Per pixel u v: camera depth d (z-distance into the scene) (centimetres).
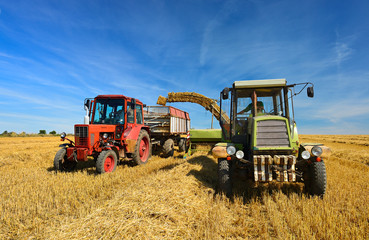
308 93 453
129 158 732
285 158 372
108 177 558
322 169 391
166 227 281
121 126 709
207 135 887
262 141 407
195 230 279
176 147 1317
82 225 288
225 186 413
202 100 1220
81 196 411
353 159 971
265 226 283
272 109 503
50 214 345
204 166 636
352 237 255
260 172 379
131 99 716
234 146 431
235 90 519
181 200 361
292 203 367
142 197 364
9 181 520
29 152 1012
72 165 680
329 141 2355
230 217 325
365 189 455
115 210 322
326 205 348
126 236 258
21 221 328
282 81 482
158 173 564
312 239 251
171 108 1067
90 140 619
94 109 735
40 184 496
